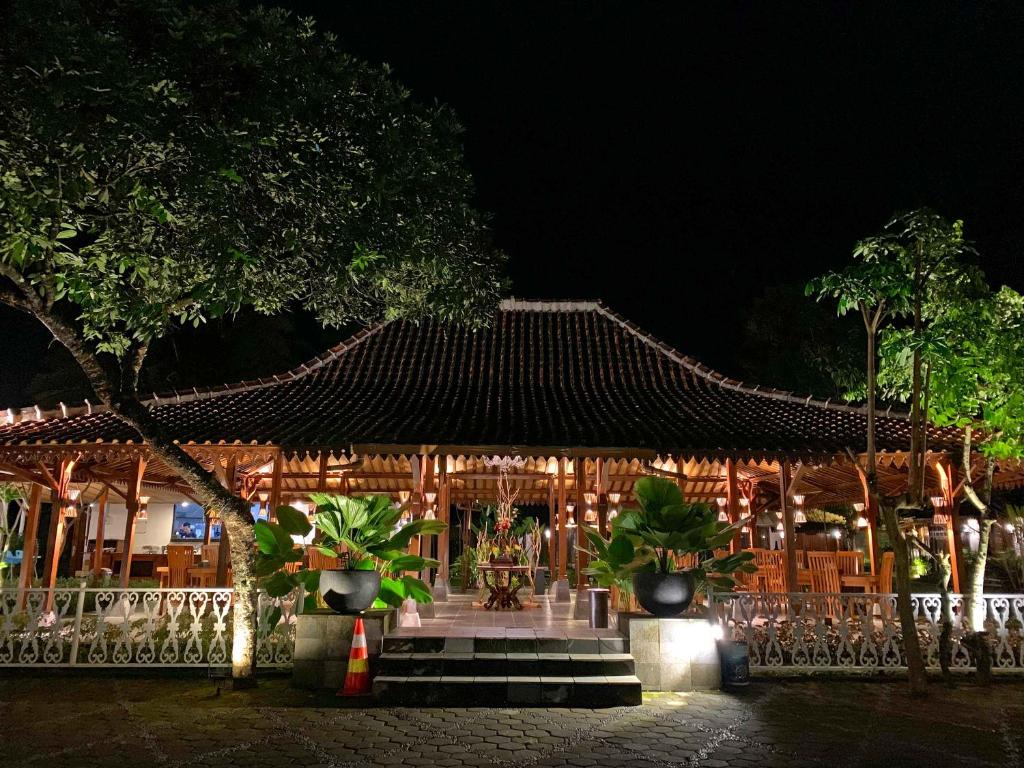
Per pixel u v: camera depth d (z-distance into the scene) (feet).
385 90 27.22
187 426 38.55
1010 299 32.65
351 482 54.75
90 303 27.76
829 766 19.39
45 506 72.84
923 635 35.50
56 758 19.80
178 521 73.10
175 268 28.48
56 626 31.94
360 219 26.21
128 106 21.24
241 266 25.61
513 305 57.47
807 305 85.71
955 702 27.02
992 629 33.40
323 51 26.09
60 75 20.62
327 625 28.91
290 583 29.35
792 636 32.48
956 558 38.63
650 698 27.45
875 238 29.99
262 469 50.67
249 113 23.40
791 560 39.96
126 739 21.65
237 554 28.73
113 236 27.53
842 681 30.50
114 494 61.31
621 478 54.08
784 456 37.96
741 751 20.74
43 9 20.71
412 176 27.30
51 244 24.71
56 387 73.46
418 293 31.96
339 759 19.81
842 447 38.19
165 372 75.31
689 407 45.14
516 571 41.73
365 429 38.73
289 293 30.81
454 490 63.72
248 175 24.72
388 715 24.63
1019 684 30.04
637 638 29.04
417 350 52.08
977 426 33.94
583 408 44.37
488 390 47.34
